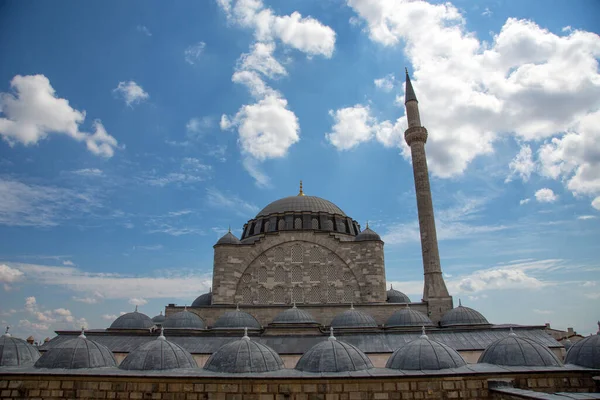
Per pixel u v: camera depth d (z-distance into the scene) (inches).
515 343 1143.0
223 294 2246.6
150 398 1020.5
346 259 2306.8
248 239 2608.3
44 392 1051.9
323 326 1991.9
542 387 1028.5
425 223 2380.7
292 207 2667.3
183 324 1860.2
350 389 1002.7
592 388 1033.5
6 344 1250.6
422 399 995.3
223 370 1067.9
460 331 1756.9
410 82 2773.1
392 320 1857.8
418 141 2581.2
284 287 2277.3
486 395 1008.2
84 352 1155.9
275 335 1731.1
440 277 2253.9
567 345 1808.6
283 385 1008.9
